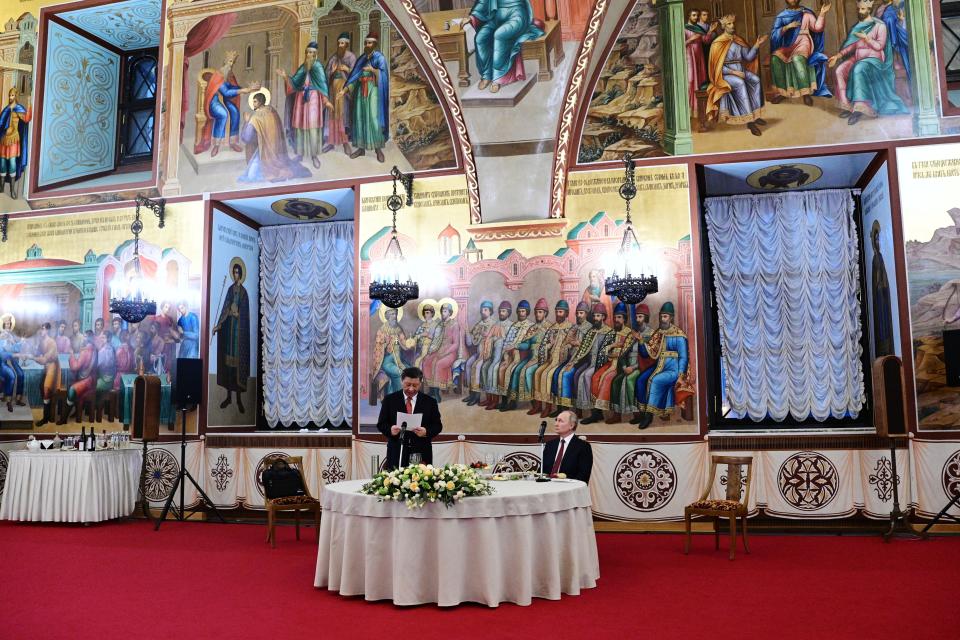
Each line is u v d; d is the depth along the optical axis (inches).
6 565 283.3
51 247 468.4
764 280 418.3
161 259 447.5
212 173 446.0
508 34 386.9
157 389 404.5
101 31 503.5
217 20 454.6
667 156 383.9
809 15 376.5
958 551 297.4
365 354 407.2
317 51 436.1
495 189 398.3
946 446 342.6
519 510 219.8
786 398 408.8
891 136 363.3
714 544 326.0
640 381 374.3
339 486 249.0
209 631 191.5
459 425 390.6
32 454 392.8
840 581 245.3
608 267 383.6
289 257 485.1
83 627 195.2
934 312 350.3
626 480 370.0
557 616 204.4
